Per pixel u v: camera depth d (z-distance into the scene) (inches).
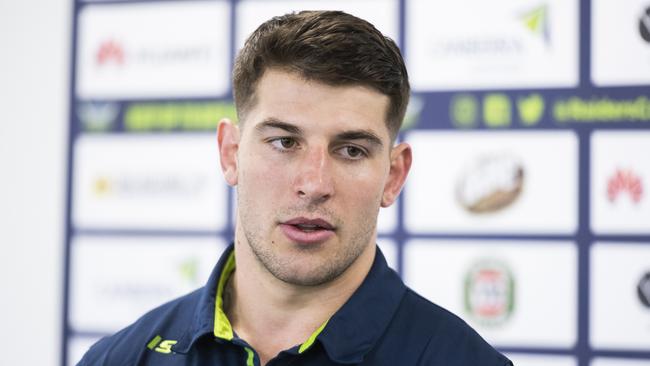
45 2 209.5
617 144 183.3
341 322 92.7
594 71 184.1
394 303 97.0
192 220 202.1
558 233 185.2
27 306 207.5
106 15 206.8
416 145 191.5
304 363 91.7
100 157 206.2
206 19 202.5
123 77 205.8
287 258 88.8
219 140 101.2
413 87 191.5
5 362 207.6
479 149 188.9
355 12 194.5
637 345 182.1
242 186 92.0
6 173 209.2
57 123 207.9
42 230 207.8
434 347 93.9
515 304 186.9
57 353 206.1
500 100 188.1
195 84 202.5
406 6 191.8
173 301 108.0
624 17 183.2
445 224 190.1
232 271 105.0
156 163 203.8
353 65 86.6
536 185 186.4
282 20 92.7
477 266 188.7
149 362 99.4
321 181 86.4
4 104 209.8
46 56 209.0
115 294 204.8
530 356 186.1
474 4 189.3
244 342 92.8
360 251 91.4
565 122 185.2
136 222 204.2
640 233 182.2
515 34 187.6
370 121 88.2
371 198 90.2
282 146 89.3
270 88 88.7
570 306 184.4
